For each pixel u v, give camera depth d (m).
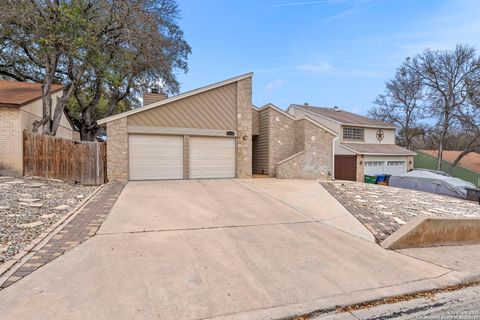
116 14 13.56
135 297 3.22
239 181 12.20
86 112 20.61
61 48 11.98
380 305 3.44
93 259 4.16
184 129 12.15
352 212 7.85
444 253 5.45
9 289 3.24
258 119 15.32
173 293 3.36
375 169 21.58
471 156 28.59
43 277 3.55
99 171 10.27
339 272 4.19
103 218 6.13
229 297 3.34
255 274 3.97
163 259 4.30
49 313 2.84
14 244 4.43
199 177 12.50
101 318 2.80
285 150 14.58
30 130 11.83
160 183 11.09
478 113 23.09
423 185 15.41
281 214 7.35
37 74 18.55
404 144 30.05
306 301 3.35
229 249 4.84
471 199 12.83
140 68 19.30
